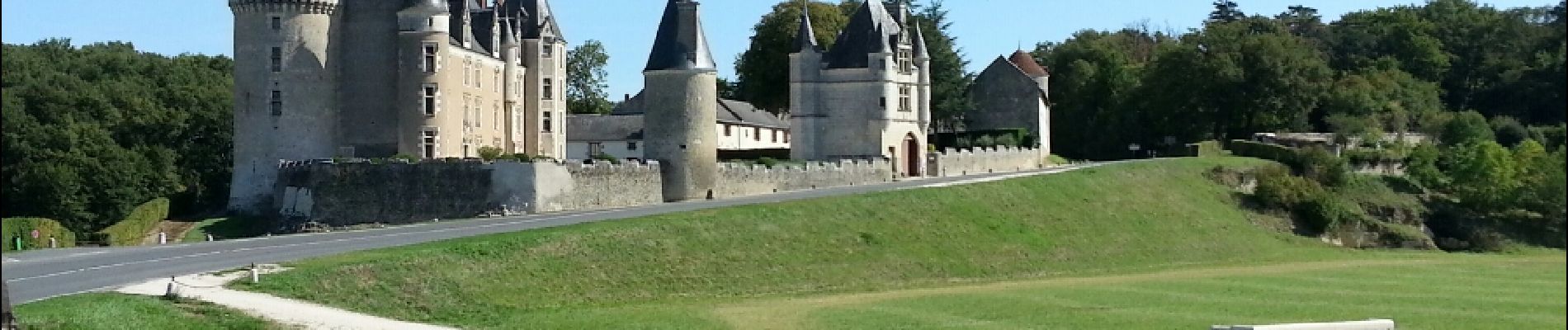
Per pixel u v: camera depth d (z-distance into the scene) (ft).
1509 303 161.48
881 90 315.99
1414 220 292.81
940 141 386.52
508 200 233.96
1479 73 363.35
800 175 280.31
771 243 195.83
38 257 156.87
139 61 397.19
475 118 291.17
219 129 348.38
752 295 168.96
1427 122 367.45
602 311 143.43
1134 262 236.63
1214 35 414.00
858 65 317.83
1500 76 265.34
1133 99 425.69
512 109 315.58
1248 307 155.22
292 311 116.57
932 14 424.87
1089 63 465.06
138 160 317.83
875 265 200.23
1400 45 456.45
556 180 235.81
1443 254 261.03
